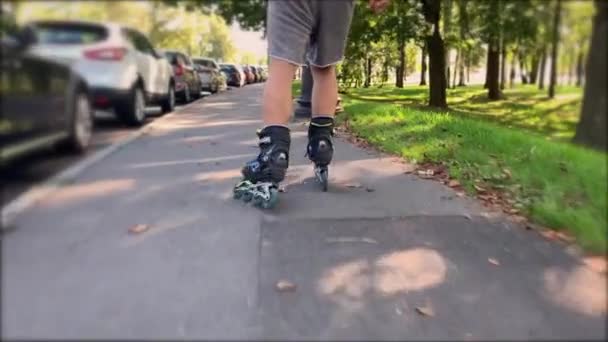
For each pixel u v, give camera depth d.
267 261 2.97
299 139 6.62
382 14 7.56
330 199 4.31
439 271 3.04
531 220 3.76
